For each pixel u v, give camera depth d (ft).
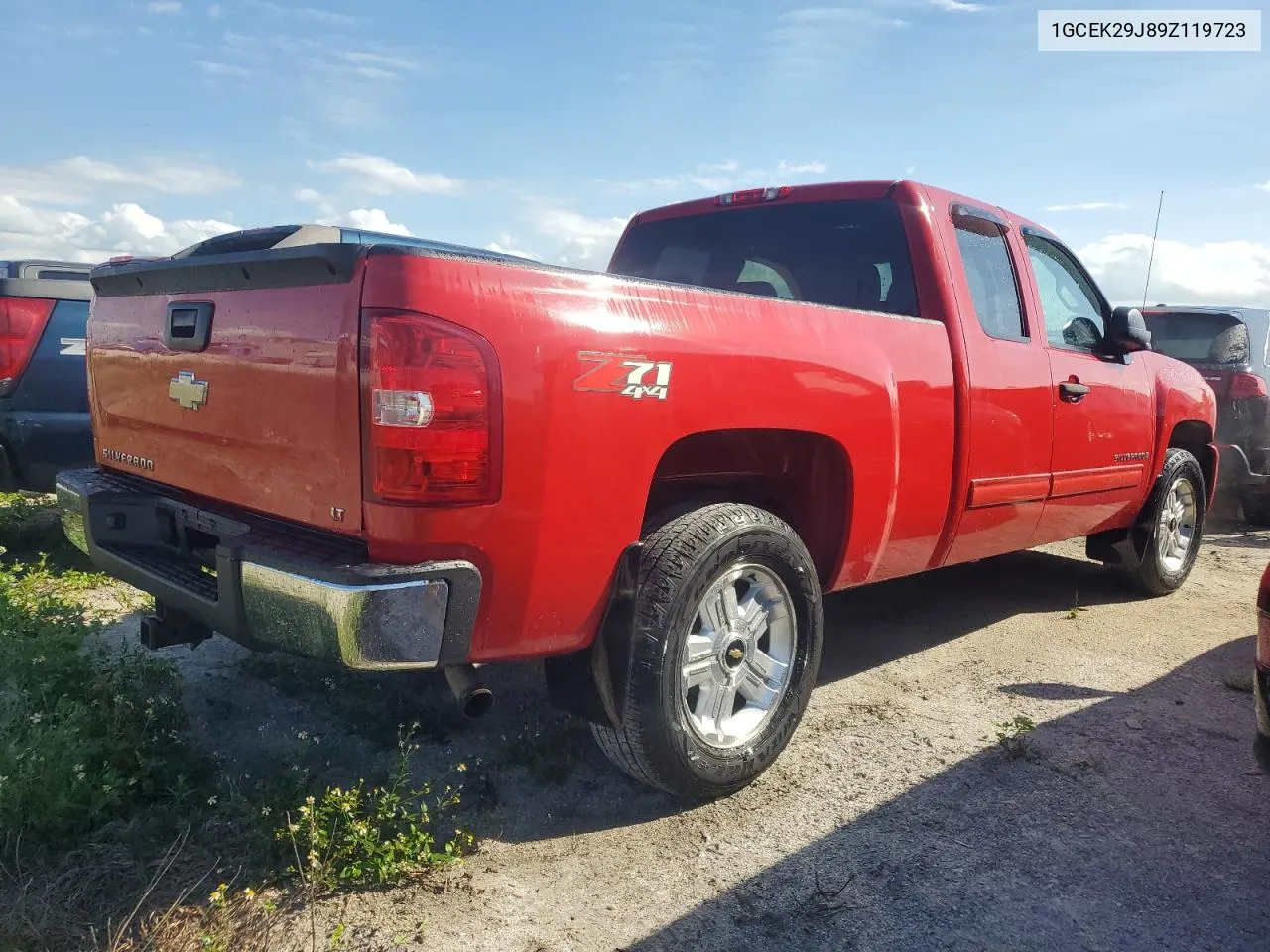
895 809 10.19
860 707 12.97
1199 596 19.61
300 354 8.34
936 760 11.39
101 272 11.35
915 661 14.90
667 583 9.29
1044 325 15.26
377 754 11.00
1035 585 19.88
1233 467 27.40
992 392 13.55
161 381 10.36
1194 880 9.02
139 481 11.21
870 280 13.76
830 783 10.76
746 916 8.32
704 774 9.82
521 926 8.12
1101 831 9.84
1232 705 13.33
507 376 7.91
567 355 8.26
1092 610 18.12
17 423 20.02
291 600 7.97
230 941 7.72
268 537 8.61
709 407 9.46
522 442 8.04
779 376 10.18
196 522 9.78
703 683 10.15
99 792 8.99
